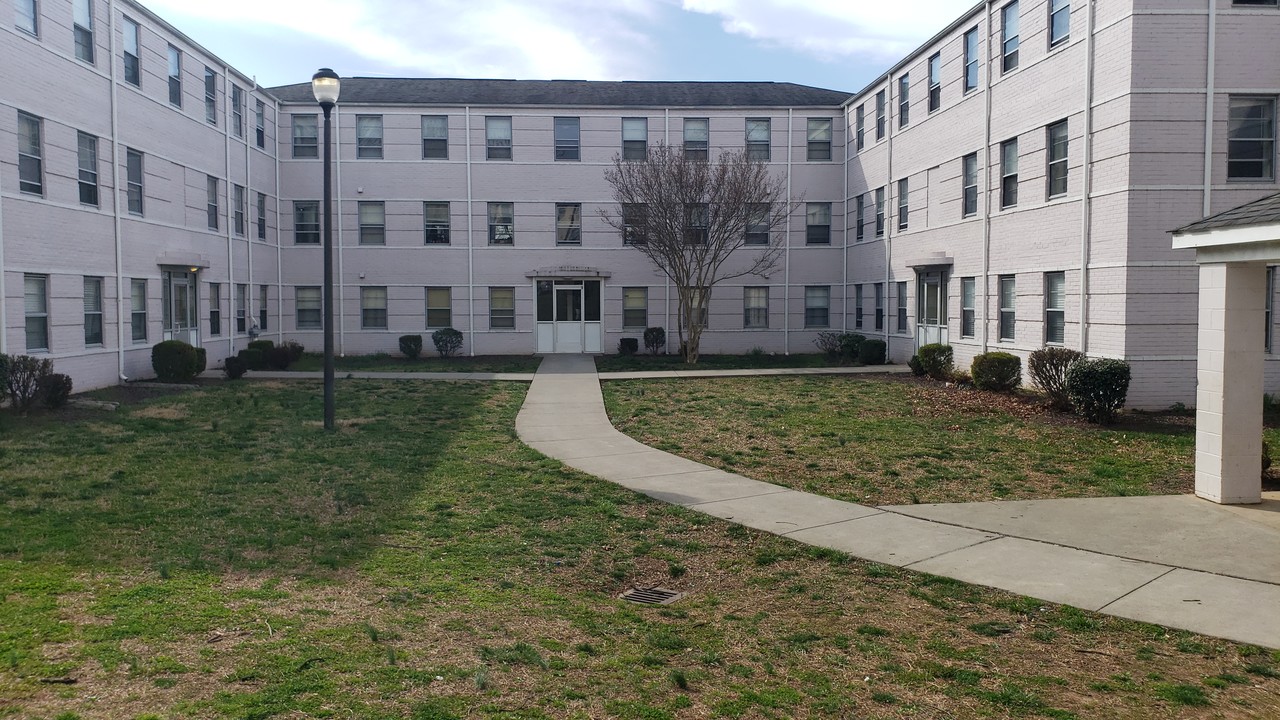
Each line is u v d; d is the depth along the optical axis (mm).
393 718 4215
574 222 31859
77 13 18141
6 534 7270
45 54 16844
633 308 32094
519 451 12125
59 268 17312
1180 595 6449
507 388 20266
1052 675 5090
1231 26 15211
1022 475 10672
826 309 32219
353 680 4637
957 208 22016
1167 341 15477
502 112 31422
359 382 21375
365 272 31172
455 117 31281
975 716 4555
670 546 7789
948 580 6809
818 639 5645
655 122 31703
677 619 6023
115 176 19328
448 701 4449
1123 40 15461
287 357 25688
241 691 4406
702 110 31641
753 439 13273
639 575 7035
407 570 6777
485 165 31438
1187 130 15273
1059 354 15531
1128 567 7121
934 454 11953
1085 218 16562
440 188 31328
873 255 28484
